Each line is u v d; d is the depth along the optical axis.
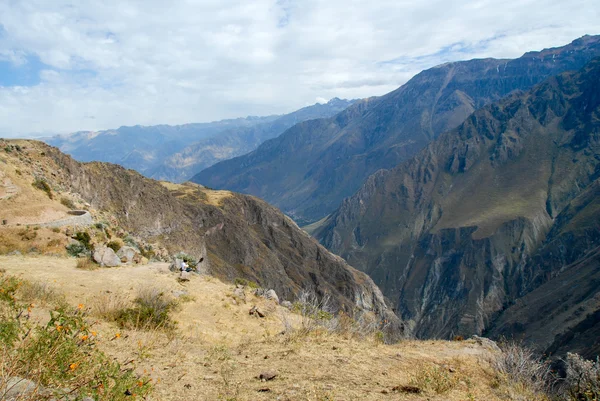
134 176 96.50
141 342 11.43
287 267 153.75
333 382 8.96
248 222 162.38
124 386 6.21
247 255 134.50
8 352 5.84
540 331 158.00
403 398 8.30
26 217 35.59
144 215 90.81
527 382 11.17
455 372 11.10
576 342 119.88
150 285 20.95
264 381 8.89
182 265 27.45
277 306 23.94
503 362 12.15
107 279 21.14
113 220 52.31
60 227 33.94
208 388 8.20
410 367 10.96
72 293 17.11
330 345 12.76
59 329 6.28
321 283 152.38
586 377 10.39
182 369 9.48
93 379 6.15
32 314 11.05
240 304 22.16
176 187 168.75
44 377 5.76
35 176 46.62
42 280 18.28
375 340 14.85
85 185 75.38
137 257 29.00
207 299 21.41
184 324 16.78
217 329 17.48
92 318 13.61
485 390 10.11
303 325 14.77
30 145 64.50
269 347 12.45
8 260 23.19
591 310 150.00
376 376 9.77
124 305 16.22
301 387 8.42
